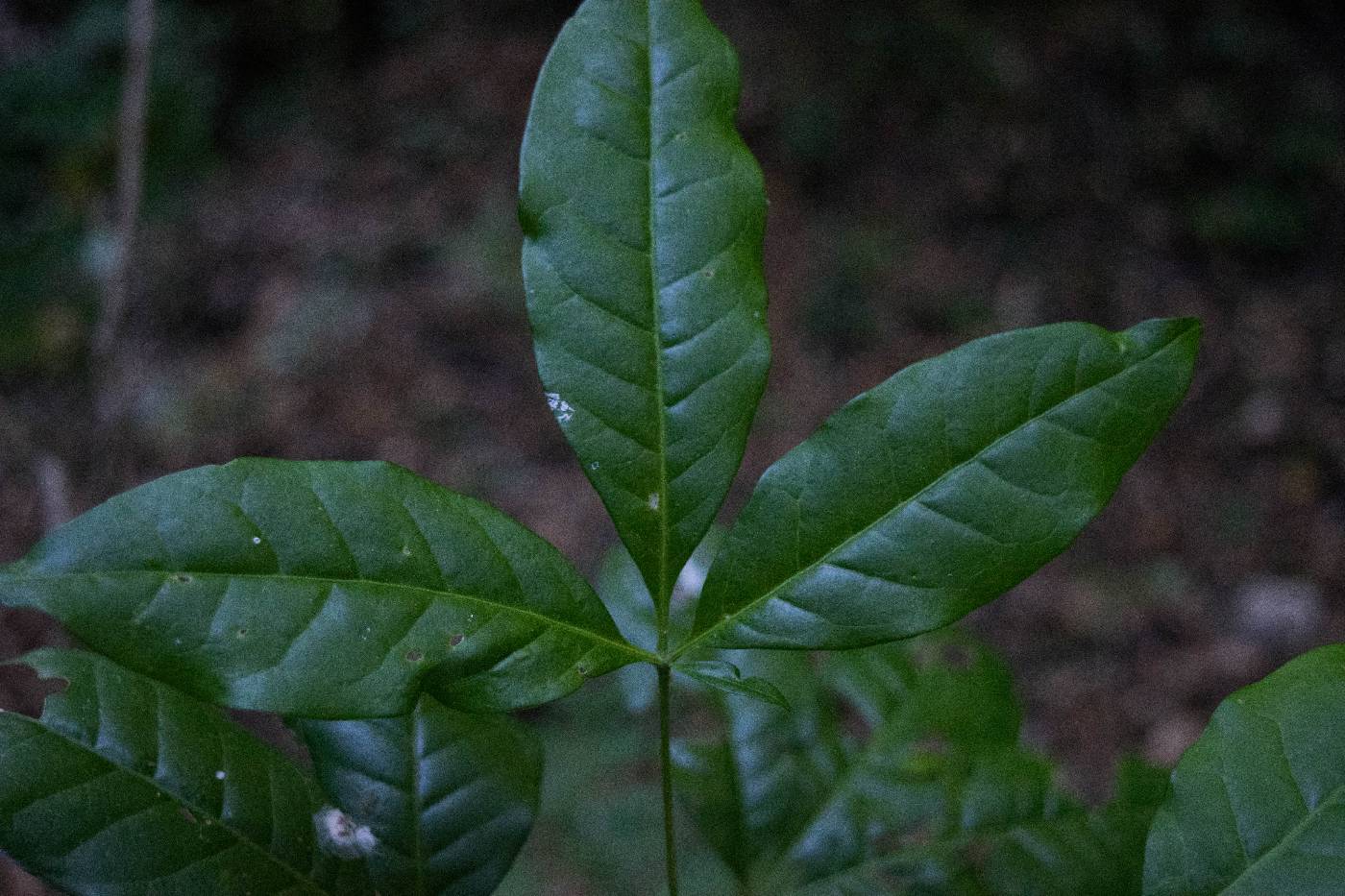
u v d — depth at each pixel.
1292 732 0.55
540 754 0.61
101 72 3.45
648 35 0.56
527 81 3.88
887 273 3.48
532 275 0.55
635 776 1.91
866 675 0.67
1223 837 0.55
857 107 3.79
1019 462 0.54
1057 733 2.64
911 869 0.63
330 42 3.91
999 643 2.81
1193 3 4.09
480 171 3.64
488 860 0.60
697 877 1.69
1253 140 3.82
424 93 3.84
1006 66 3.90
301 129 3.73
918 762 0.65
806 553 0.55
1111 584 2.93
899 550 0.54
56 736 0.56
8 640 2.19
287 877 0.57
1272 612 2.86
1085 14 4.04
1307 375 3.34
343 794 0.59
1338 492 3.12
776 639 0.54
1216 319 3.48
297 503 0.53
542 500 2.95
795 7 3.97
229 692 0.52
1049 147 3.78
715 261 0.56
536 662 0.53
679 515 0.55
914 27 3.91
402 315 3.27
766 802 0.64
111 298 1.04
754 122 3.76
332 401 3.09
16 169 3.32
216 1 3.73
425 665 0.53
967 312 3.42
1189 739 2.61
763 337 0.56
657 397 0.55
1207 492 3.13
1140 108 3.88
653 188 0.56
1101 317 3.48
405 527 0.53
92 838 0.55
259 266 3.35
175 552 0.52
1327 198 3.74
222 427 2.99
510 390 3.17
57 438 2.74
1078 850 0.63
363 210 3.51
